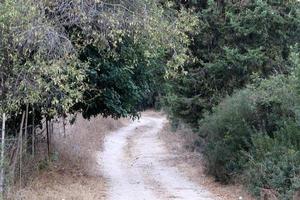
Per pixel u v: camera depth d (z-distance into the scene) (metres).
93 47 15.09
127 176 18.81
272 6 18.23
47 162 16.66
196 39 19.50
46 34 11.45
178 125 34.06
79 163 19.81
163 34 13.46
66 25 12.84
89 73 15.27
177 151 27.47
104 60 15.31
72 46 12.12
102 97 16.84
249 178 14.23
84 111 17.59
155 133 41.94
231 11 18.66
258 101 15.00
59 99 13.05
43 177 15.08
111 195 14.26
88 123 35.50
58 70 11.02
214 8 18.92
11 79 11.70
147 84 18.62
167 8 15.41
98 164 22.22
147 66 17.52
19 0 11.19
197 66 19.75
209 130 16.95
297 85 12.36
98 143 30.42
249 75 18.14
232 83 18.78
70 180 15.86
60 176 16.19
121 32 12.88
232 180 16.14
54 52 11.43
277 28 18.38
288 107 13.74
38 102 12.47
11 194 11.70
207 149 17.92
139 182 17.22
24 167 14.09
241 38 18.88
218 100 19.05
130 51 15.66
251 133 15.09
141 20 13.18
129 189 15.53
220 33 19.33
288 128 13.09
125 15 13.25
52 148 19.22
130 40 15.30
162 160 24.31
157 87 20.31
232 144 15.95
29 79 11.53
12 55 11.44
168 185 16.67
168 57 17.47
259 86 16.14
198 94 20.06
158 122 53.34
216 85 19.41
